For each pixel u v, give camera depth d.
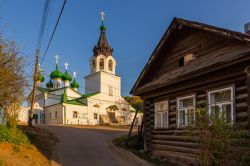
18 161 13.44
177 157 14.79
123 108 62.91
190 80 13.75
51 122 57.59
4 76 15.78
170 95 15.87
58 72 70.88
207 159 9.34
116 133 32.75
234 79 11.55
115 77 64.19
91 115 58.47
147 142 17.95
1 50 16.08
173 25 16.00
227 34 12.29
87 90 64.38
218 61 11.66
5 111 19.33
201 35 14.95
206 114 9.89
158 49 17.27
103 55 63.78
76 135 29.06
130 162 16.14
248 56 10.23
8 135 16.72
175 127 15.19
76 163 15.88
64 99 56.38
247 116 10.80
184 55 16.11
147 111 18.23
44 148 18.89
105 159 17.11
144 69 18.09
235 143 9.88
